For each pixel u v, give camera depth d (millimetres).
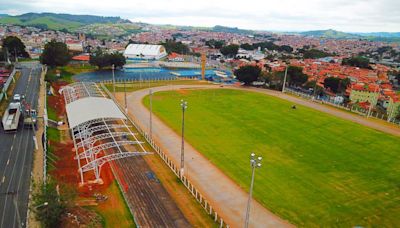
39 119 75125
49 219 36219
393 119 97500
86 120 62906
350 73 181000
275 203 47281
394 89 159875
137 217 41625
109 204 44031
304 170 58562
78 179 49969
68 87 106812
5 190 45406
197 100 112688
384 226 42438
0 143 61562
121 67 184500
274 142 72750
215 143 70812
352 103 124688
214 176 55250
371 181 55188
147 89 128625
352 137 78312
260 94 128000
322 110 105062
